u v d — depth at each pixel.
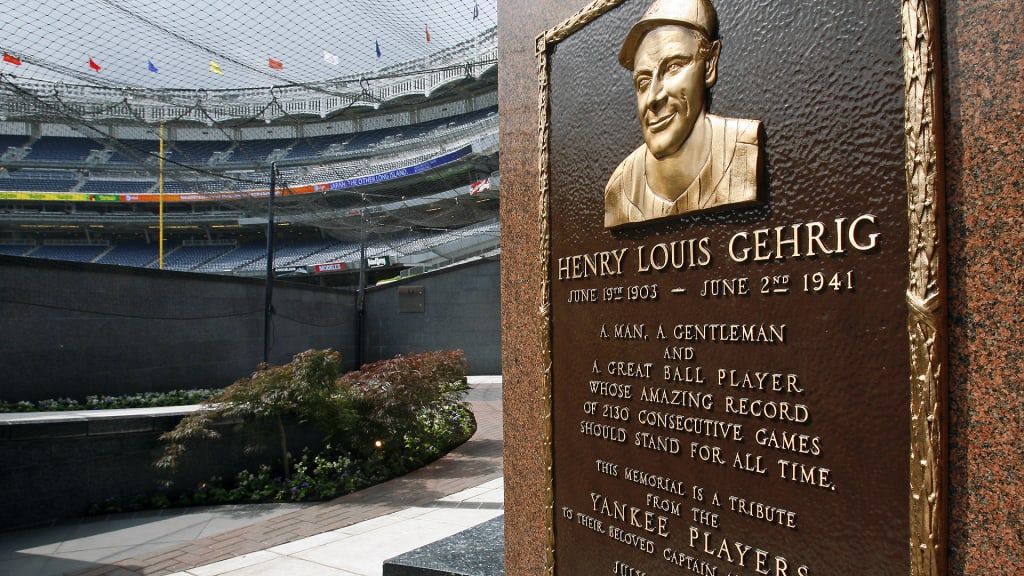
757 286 1.88
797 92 1.79
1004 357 1.41
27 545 5.14
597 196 2.47
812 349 1.74
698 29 2.01
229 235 38.72
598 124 2.48
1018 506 1.38
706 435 2.02
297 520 5.67
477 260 18.36
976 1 1.47
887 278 1.58
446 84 33.09
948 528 1.49
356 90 31.92
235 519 5.77
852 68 1.66
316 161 35.16
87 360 10.21
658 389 2.19
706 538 2.01
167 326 11.72
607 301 2.40
